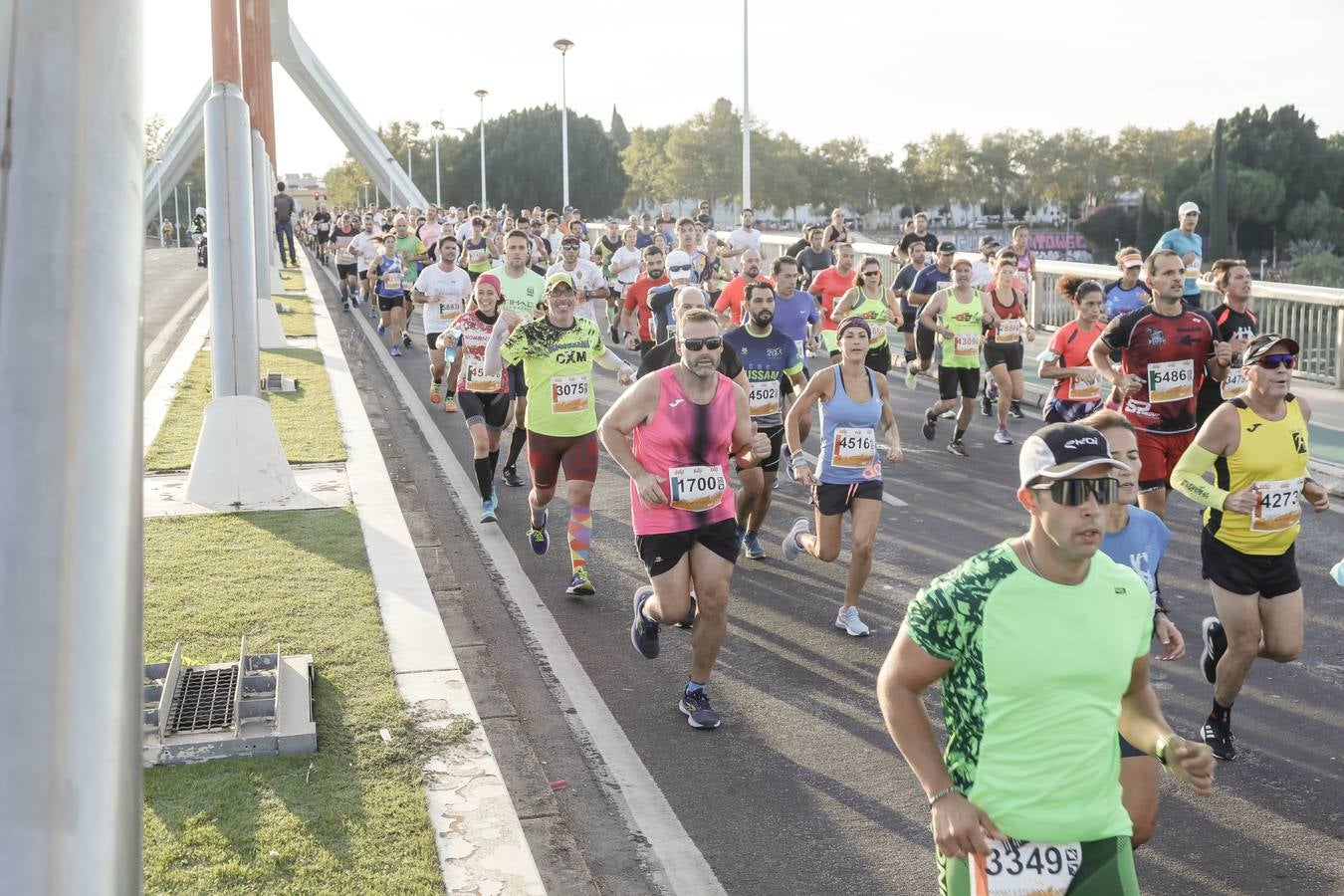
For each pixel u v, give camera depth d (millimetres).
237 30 11844
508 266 11750
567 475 8297
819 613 7992
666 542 6188
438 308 14922
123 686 1920
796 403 7531
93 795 1851
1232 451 5574
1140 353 8266
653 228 31922
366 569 8008
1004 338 13430
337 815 4758
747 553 9289
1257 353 5520
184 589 7543
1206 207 114750
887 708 3170
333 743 5414
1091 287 10922
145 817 4711
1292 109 120188
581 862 4793
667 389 6121
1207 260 109062
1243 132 120125
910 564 9062
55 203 1957
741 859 4926
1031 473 3020
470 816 4801
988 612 3033
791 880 4766
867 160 149625
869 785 5570
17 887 1791
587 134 116812
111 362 1971
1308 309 16141
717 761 5836
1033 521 3088
